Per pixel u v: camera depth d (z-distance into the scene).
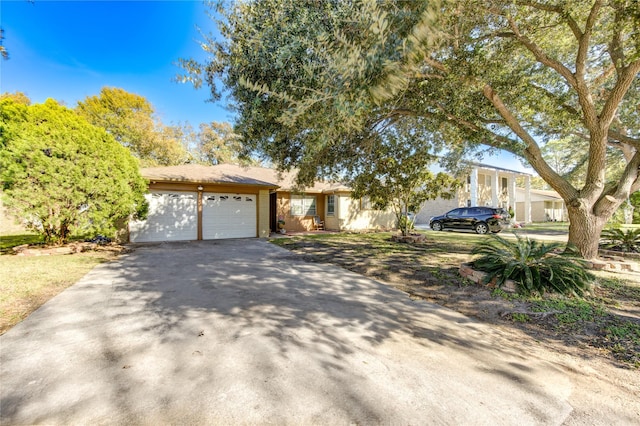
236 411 1.89
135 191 9.38
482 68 4.85
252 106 4.04
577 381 2.29
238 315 3.63
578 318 3.50
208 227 11.85
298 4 3.36
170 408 1.91
